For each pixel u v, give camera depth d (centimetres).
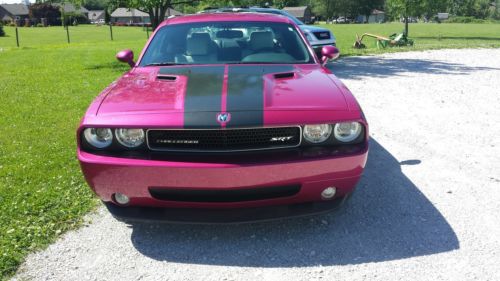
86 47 2181
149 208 300
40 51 1922
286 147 281
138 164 274
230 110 282
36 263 285
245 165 270
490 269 271
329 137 285
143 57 416
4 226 328
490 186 393
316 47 1095
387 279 263
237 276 270
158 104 296
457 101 749
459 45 1942
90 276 272
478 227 321
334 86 326
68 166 452
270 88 315
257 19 452
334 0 11256
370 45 2214
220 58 402
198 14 484
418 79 986
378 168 440
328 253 291
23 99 788
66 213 349
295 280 264
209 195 283
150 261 287
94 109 299
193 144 280
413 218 336
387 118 639
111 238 315
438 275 266
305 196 290
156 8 1346
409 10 2870
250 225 329
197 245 305
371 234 314
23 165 453
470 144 513
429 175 420
